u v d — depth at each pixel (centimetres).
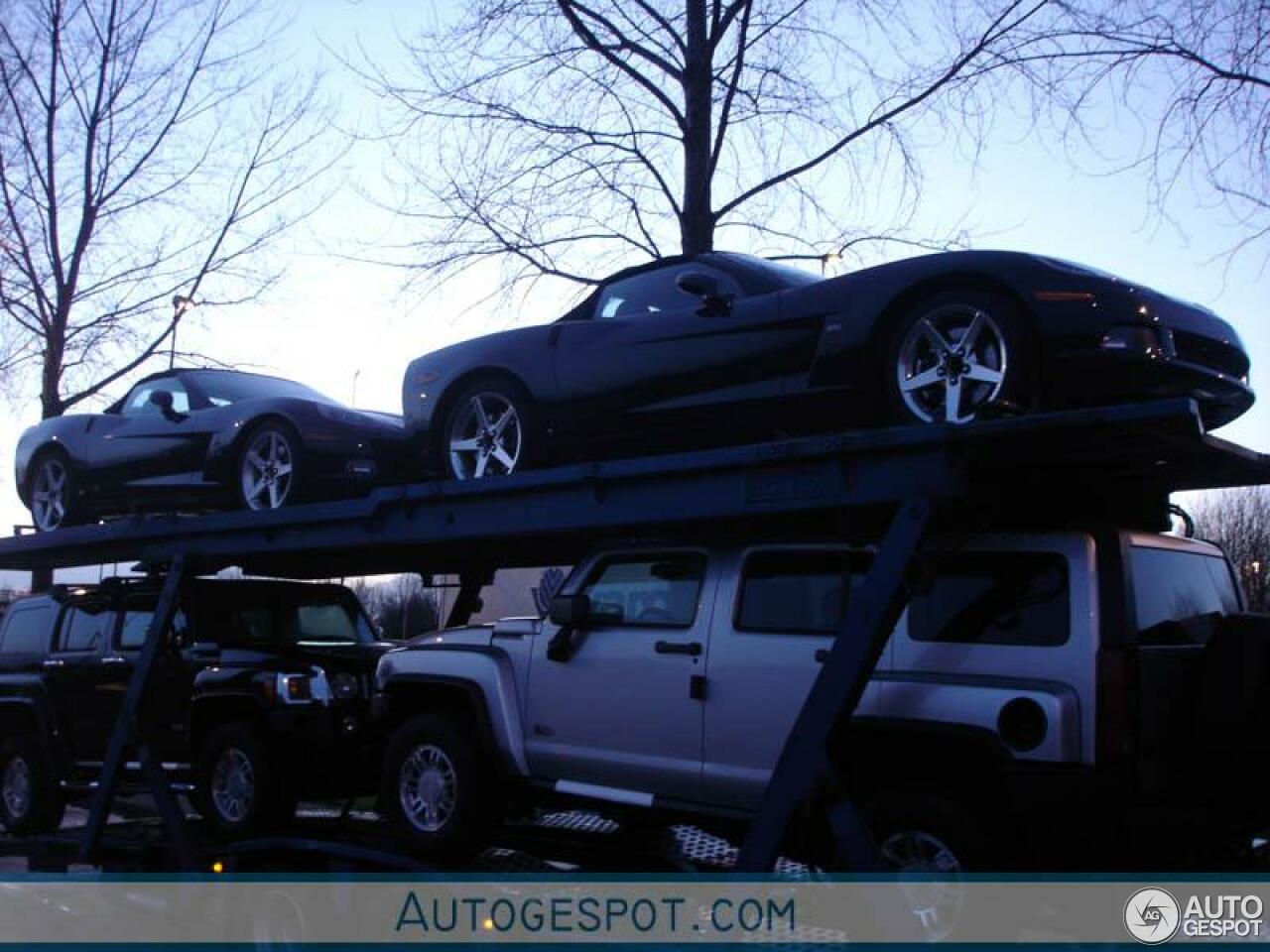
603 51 1004
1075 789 423
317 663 775
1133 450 423
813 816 435
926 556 441
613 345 639
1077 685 434
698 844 572
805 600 502
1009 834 442
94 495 941
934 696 452
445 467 706
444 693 618
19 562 860
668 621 544
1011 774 434
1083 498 499
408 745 616
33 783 888
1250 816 450
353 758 763
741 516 468
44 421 999
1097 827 421
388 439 746
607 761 546
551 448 666
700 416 607
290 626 877
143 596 873
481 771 593
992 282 507
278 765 730
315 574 809
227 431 819
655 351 623
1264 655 433
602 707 549
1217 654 443
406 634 1828
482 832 589
